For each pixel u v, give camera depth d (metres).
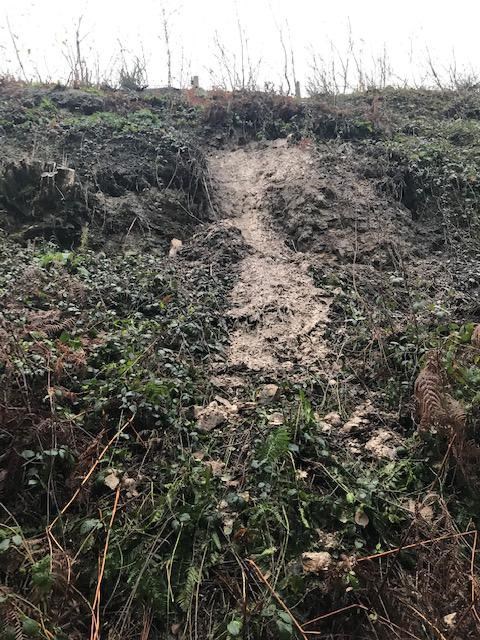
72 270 5.68
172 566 2.98
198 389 4.33
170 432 3.78
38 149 7.40
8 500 3.16
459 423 3.51
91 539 3.02
